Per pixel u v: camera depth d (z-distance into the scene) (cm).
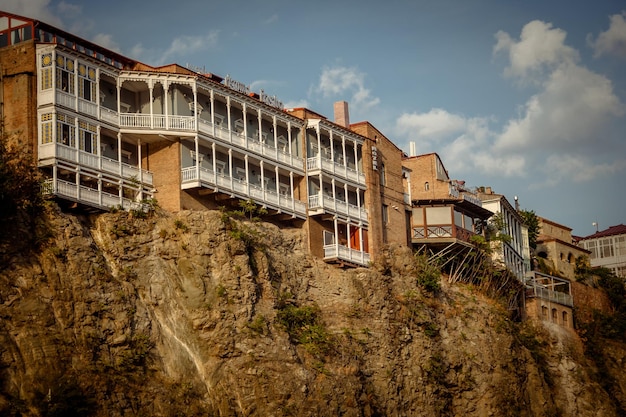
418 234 10450
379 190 9956
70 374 6675
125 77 8100
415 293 9394
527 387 10225
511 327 10294
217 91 8494
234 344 7519
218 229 7825
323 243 9219
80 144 7600
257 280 7994
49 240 7025
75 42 8100
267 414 7394
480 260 10762
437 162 10981
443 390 9175
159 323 7350
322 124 9400
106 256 7388
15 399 6388
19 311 6712
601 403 11325
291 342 7931
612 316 12900
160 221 7731
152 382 7044
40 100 7500
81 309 6969
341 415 7831
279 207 8806
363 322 8819
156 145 8194
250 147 8712
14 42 7744
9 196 6962
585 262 14338
